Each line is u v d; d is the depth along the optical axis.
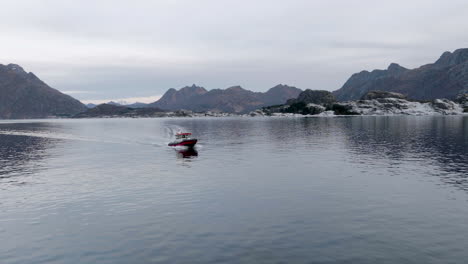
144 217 28.92
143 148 83.06
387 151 68.00
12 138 122.94
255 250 22.08
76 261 21.28
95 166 55.66
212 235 24.67
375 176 44.12
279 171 48.38
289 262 20.36
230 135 120.50
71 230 26.41
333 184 39.81
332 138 98.69
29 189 39.75
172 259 21.08
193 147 82.56
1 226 27.58
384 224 26.36
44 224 27.86
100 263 20.91
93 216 29.53
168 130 168.75
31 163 60.06
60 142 103.94
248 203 32.44
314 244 22.86
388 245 22.53
